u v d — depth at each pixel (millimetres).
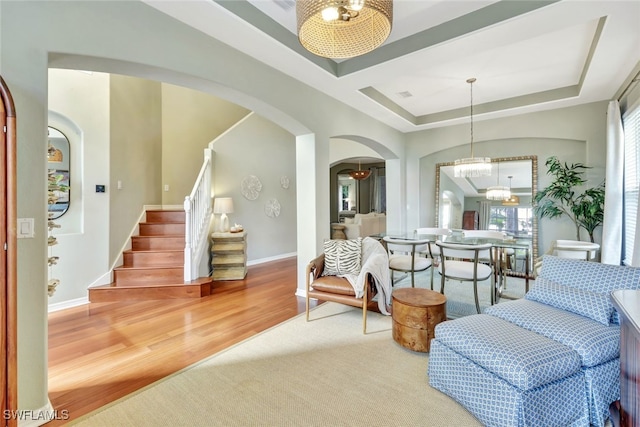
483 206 5598
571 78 4113
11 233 1594
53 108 3754
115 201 4445
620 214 3768
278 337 2930
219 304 3910
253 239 6457
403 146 6312
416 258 4078
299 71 3518
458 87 4445
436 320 2584
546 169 5055
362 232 8266
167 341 2873
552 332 1863
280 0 2625
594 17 2469
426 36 2990
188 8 2438
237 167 6184
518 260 5062
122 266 4508
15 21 1802
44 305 1863
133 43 2320
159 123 5727
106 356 2596
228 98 3268
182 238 4863
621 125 3779
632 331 1205
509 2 2531
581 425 1732
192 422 1817
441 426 1763
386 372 2322
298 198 4281
